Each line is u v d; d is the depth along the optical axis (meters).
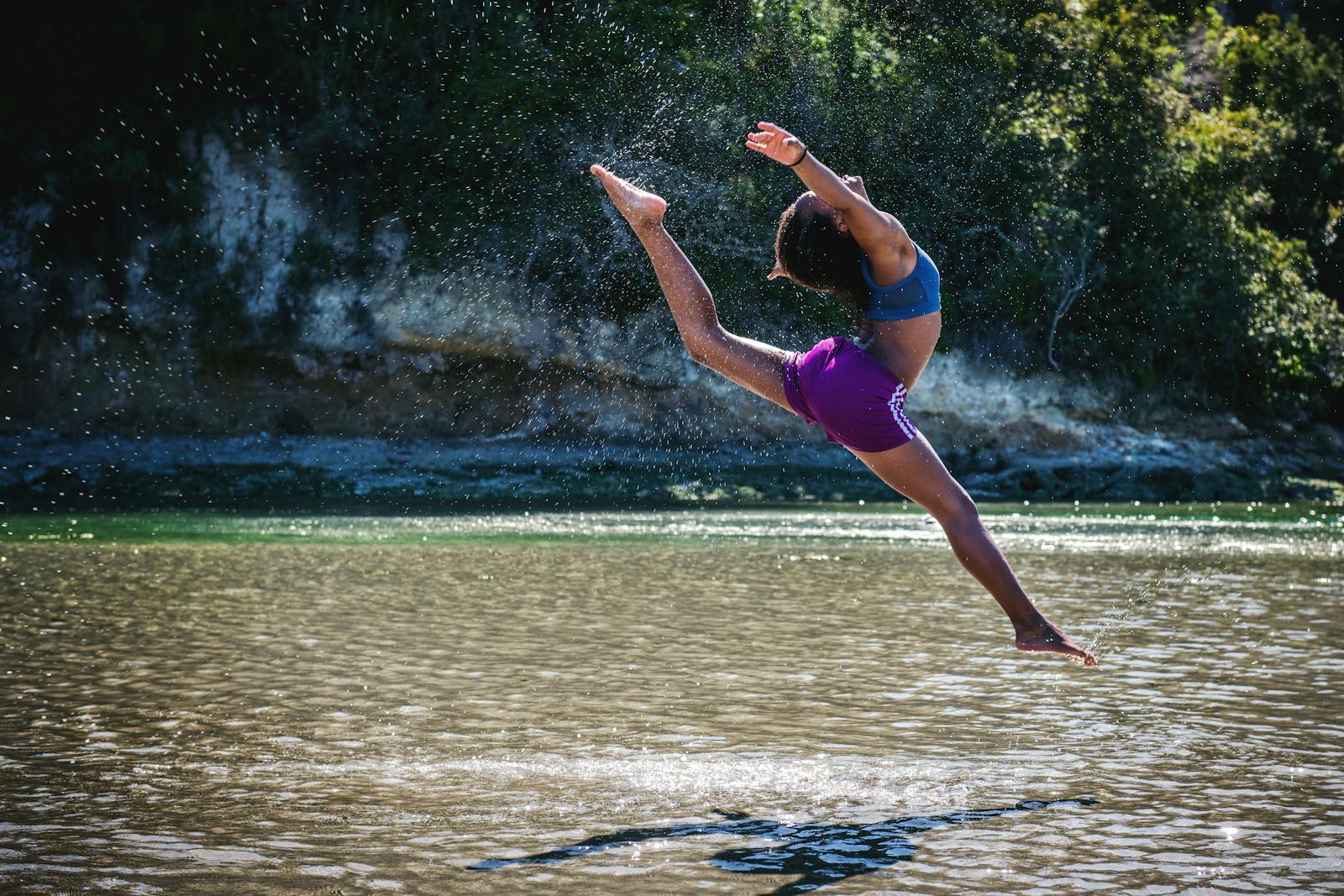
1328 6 45.78
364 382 32.84
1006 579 5.93
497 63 31.80
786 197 31.42
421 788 6.70
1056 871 5.46
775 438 33.84
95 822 6.10
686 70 31.50
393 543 20.36
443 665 10.12
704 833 5.95
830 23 32.16
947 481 6.02
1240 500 34.97
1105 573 17.05
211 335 32.22
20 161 31.67
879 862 5.55
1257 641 11.55
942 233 34.25
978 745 7.64
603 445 33.38
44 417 31.84
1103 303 36.78
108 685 9.29
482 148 32.03
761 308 31.25
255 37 32.09
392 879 5.32
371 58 32.22
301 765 7.14
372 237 32.47
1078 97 36.53
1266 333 38.41
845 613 13.06
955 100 33.62
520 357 32.72
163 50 31.94
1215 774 7.02
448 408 33.38
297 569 16.78
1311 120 43.25
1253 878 5.39
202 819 6.16
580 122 31.67
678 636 11.59
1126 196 37.00
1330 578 16.61
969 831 5.99
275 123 32.41
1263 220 43.19
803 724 8.16
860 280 6.07
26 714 8.38
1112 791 6.67
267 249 32.38
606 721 8.20
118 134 32.03
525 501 30.02
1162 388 37.53
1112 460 35.62
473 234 32.28
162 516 24.95
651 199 6.21
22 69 31.70
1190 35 42.69
